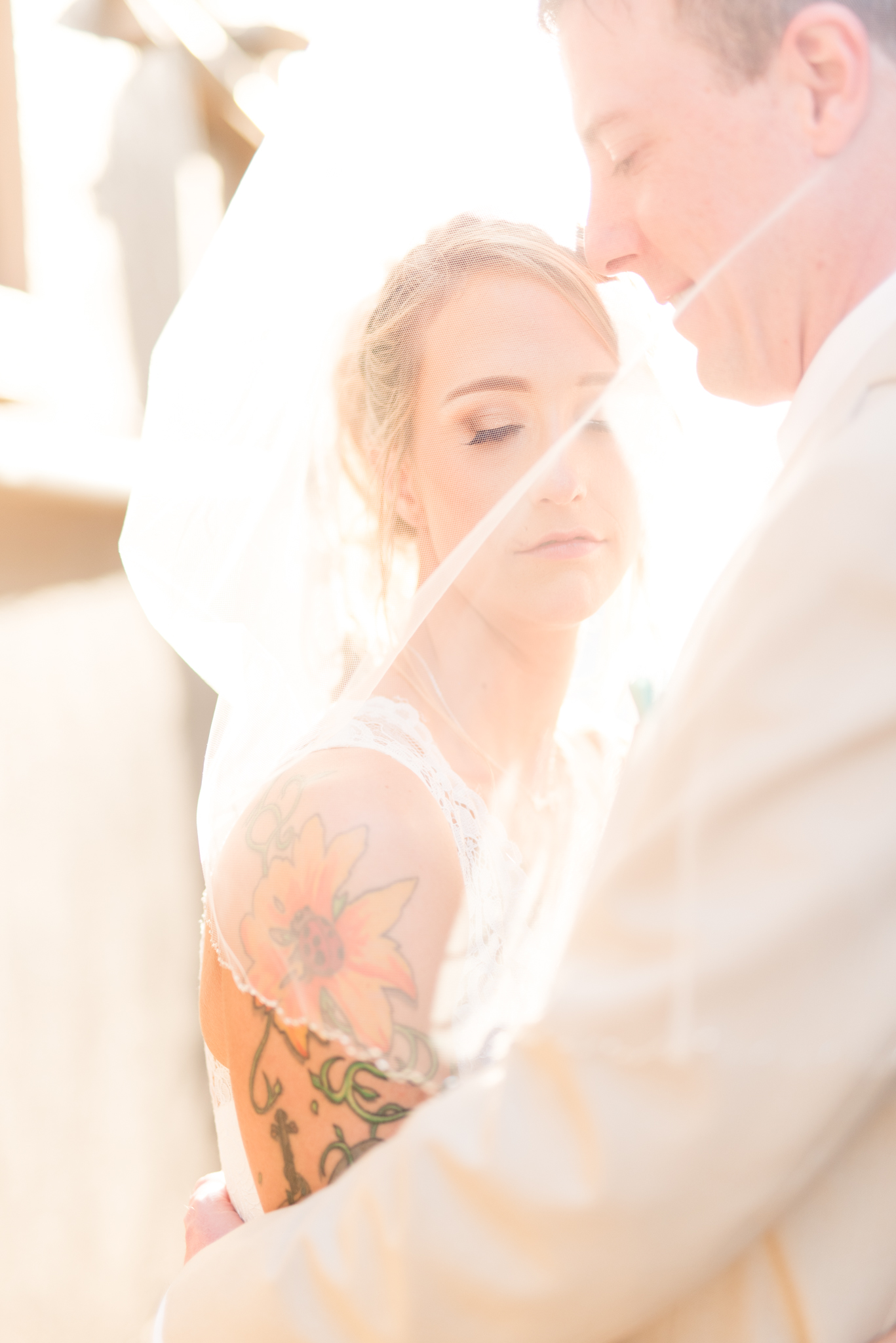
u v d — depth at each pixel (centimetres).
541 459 98
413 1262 70
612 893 69
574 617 100
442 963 88
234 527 110
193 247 418
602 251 91
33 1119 298
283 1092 89
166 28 398
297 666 108
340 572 107
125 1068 347
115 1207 334
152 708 381
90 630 345
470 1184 69
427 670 101
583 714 108
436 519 103
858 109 80
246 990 93
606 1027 66
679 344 101
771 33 80
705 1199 65
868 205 81
